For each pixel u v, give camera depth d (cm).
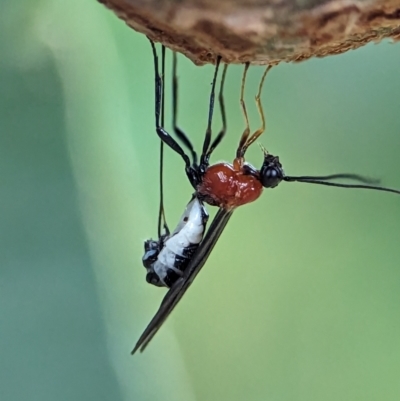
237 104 15
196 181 12
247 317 15
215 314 15
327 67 15
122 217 13
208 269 15
